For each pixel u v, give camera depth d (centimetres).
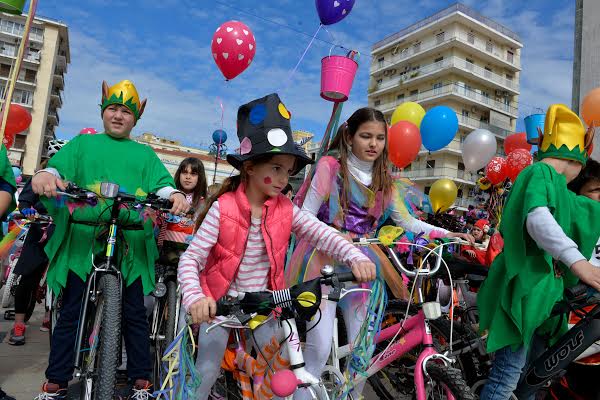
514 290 194
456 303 311
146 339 253
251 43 431
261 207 186
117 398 266
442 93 3191
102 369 196
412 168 3219
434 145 521
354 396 209
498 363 204
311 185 237
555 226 178
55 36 3844
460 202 3030
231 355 194
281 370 149
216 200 183
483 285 215
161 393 153
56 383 225
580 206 213
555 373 202
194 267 166
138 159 269
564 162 216
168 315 293
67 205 225
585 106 418
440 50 3284
